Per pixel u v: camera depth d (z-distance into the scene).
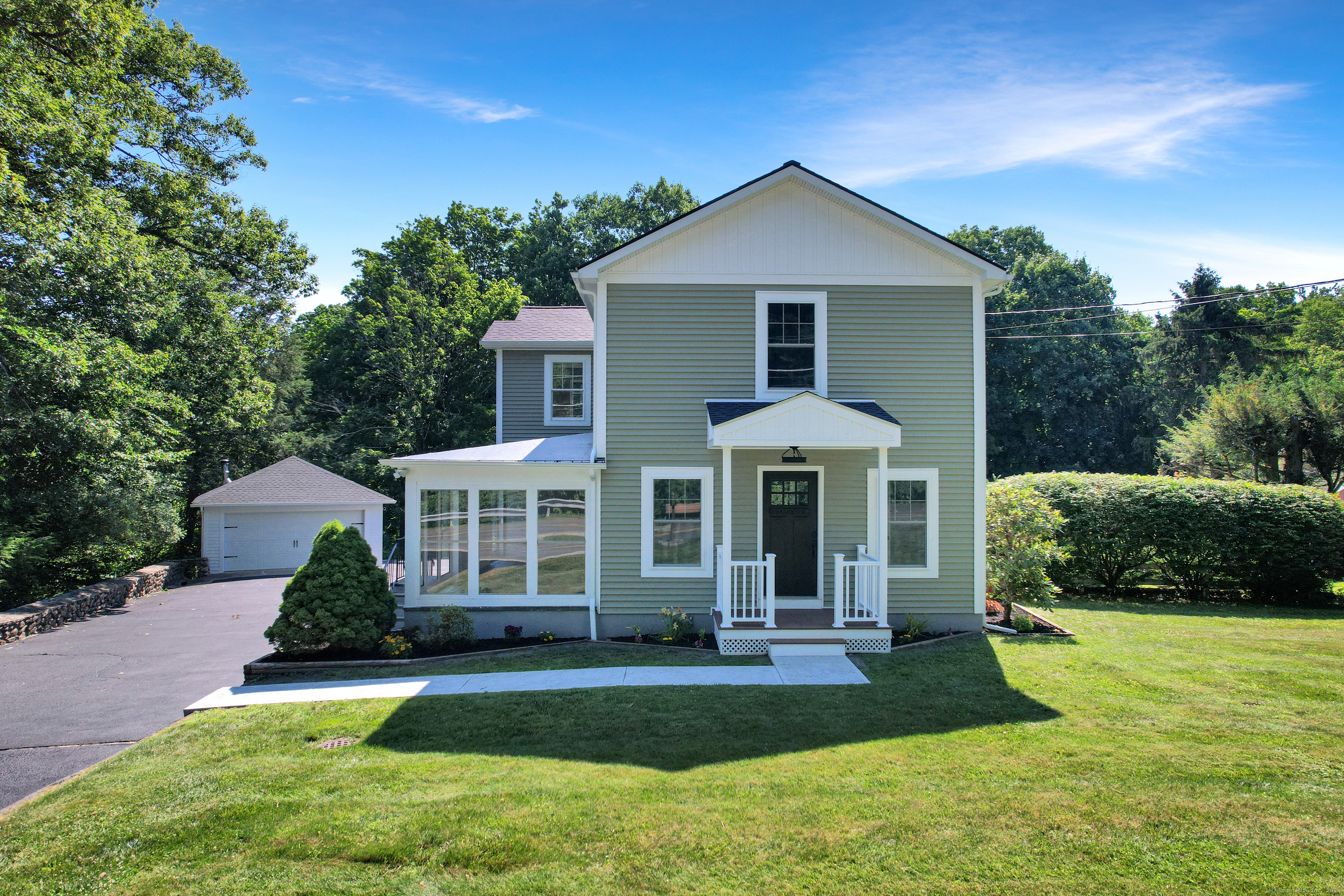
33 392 15.89
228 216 24.41
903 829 5.79
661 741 7.93
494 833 5.85
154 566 23.69
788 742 7.84
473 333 36.09
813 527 13.23
